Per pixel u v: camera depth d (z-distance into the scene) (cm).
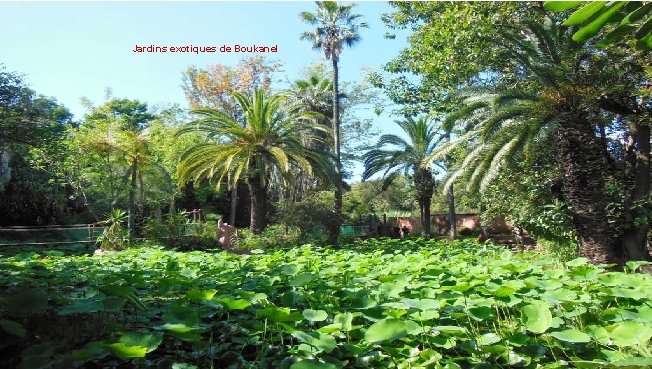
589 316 318
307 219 1530
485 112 953
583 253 880
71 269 565
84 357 212
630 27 173
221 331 311
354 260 632
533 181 1020
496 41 927
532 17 1016
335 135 1927
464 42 971
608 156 1010
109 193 1550
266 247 1362
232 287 421
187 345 297
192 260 681
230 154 1442
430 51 1097
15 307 282
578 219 874
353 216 2353
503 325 327
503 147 854
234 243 1402
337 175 1650
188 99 2573
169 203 1867
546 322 271
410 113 1389
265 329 288
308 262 596
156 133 1834
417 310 300
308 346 260
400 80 1396
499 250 928
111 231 1232
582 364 234
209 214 2236
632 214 881
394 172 2169
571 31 820
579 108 850
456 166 1034
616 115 1000
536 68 845
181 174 1474
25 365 219
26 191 1603
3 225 1639
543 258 687
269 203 2014
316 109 2281
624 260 888
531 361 265
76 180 1570
